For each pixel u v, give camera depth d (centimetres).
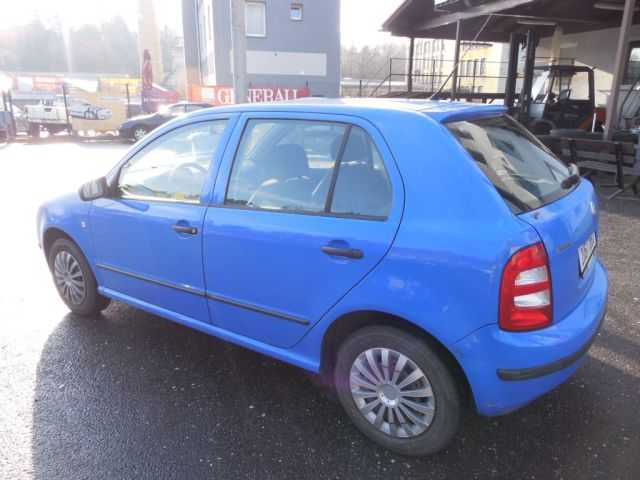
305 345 279
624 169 843
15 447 269
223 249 296
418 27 1567
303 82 2942
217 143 311
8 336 391
